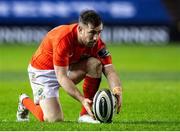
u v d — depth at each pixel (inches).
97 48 765.3
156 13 2635.3
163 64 1969.7
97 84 777.6
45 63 772.0
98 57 774.5
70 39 742.5
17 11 2571.4
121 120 815.7
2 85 1323.8
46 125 727.1
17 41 2591.0
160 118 843.4
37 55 782.5
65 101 1050.7
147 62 2026.3
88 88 776.9
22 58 2110.0
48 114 761.0
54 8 2568.9
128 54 2289.6
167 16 2642.7
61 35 744.3
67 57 741.3
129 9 2615.7
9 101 1050.7
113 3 2596.0
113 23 2613.2
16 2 2568.9
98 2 2581.2
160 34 2655.0
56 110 762.8
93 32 722.8
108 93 728.3
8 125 732.0
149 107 961.5
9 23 2578.7
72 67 771.4
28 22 2581.2
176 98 1085.8
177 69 1818.4
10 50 2400.3
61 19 2568.9
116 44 2628.0
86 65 766.5
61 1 2564.0
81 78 771.4
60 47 738.2
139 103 1011.3
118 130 696.4
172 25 2652.6
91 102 737.0
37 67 777.6
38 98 777.6
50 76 771.4
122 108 946.7
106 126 716.0
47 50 771.4
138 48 2532.0
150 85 1327.5
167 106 975.0
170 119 831.1
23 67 1834.4
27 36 2591.0
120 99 751.1
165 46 2618.1
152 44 2655.0
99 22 720.3
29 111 832.3
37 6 2573.8
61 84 735.1
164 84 1354.6
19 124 739.4
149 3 2625.5
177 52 2385.6
